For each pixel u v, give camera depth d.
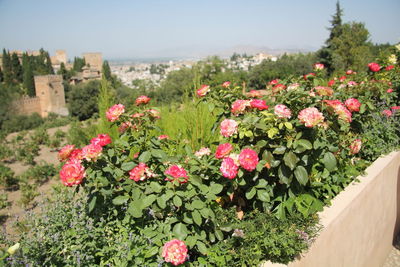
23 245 1.46
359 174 2.68
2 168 12.42
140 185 1.64
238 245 1.68
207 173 1.79
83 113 38.50
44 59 70.81
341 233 2.10
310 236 1.71
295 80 2.56
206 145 2.70
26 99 42.66
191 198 1.60
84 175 1.48
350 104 2.41
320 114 1.68
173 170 1.53
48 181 12.66
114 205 1.68
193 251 1.68
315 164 2.02
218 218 1.73
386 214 3.13
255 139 1.89
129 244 1.42
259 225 1.74
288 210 1.82
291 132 1.78
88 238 1.54
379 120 3.30
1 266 1.29
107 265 1.45
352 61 28.36
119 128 1.96
